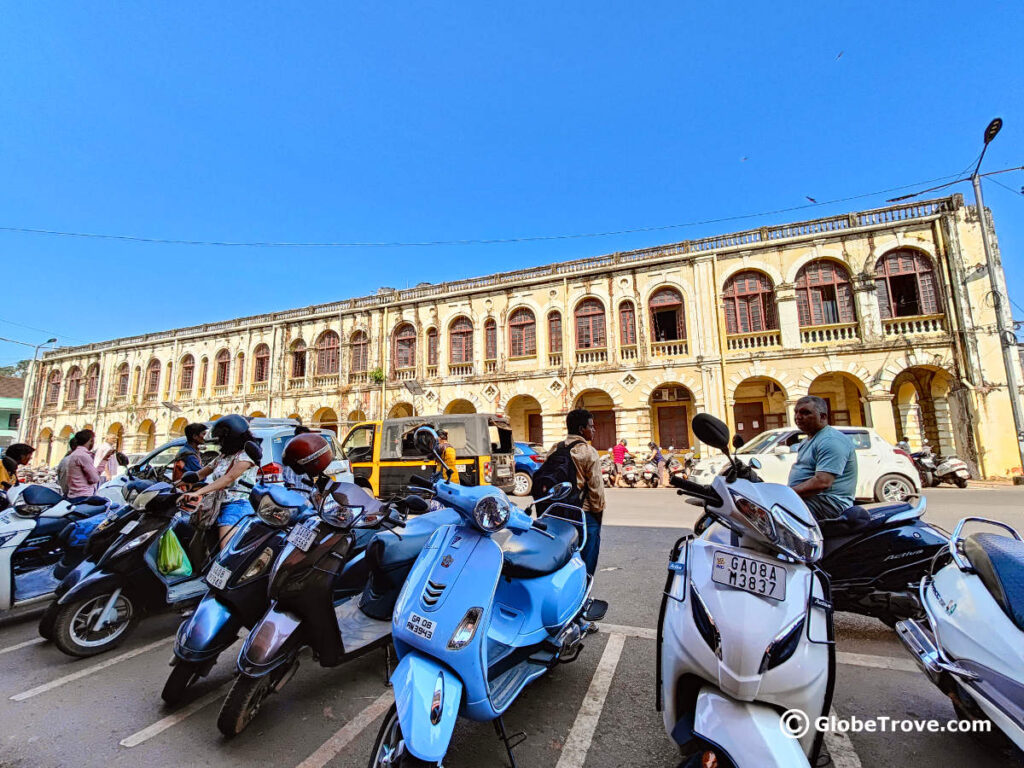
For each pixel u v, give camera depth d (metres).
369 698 3.27
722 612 2.04
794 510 2.21
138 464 7.55
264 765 2.57
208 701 3.29
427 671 2.18
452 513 3.91
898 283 17.42
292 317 27.23
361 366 25.25
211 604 3.15
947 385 17.06
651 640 3.99
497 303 22.50
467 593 2.40
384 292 27.00
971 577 2.45
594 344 20.75
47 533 4.95
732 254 18.94
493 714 2.34
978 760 2.47
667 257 19.56
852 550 3.76
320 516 2.99
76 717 3.09
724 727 1.82
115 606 4.18
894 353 16.45
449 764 2.52
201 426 5.52
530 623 3.01
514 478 13.34
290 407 26.31
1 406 41.56
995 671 2.10
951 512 8.68
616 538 7.82
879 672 3.45
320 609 2.90
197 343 30.02
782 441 9.98
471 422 11.91
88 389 33.97
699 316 18.89
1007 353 14.89
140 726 2.98
